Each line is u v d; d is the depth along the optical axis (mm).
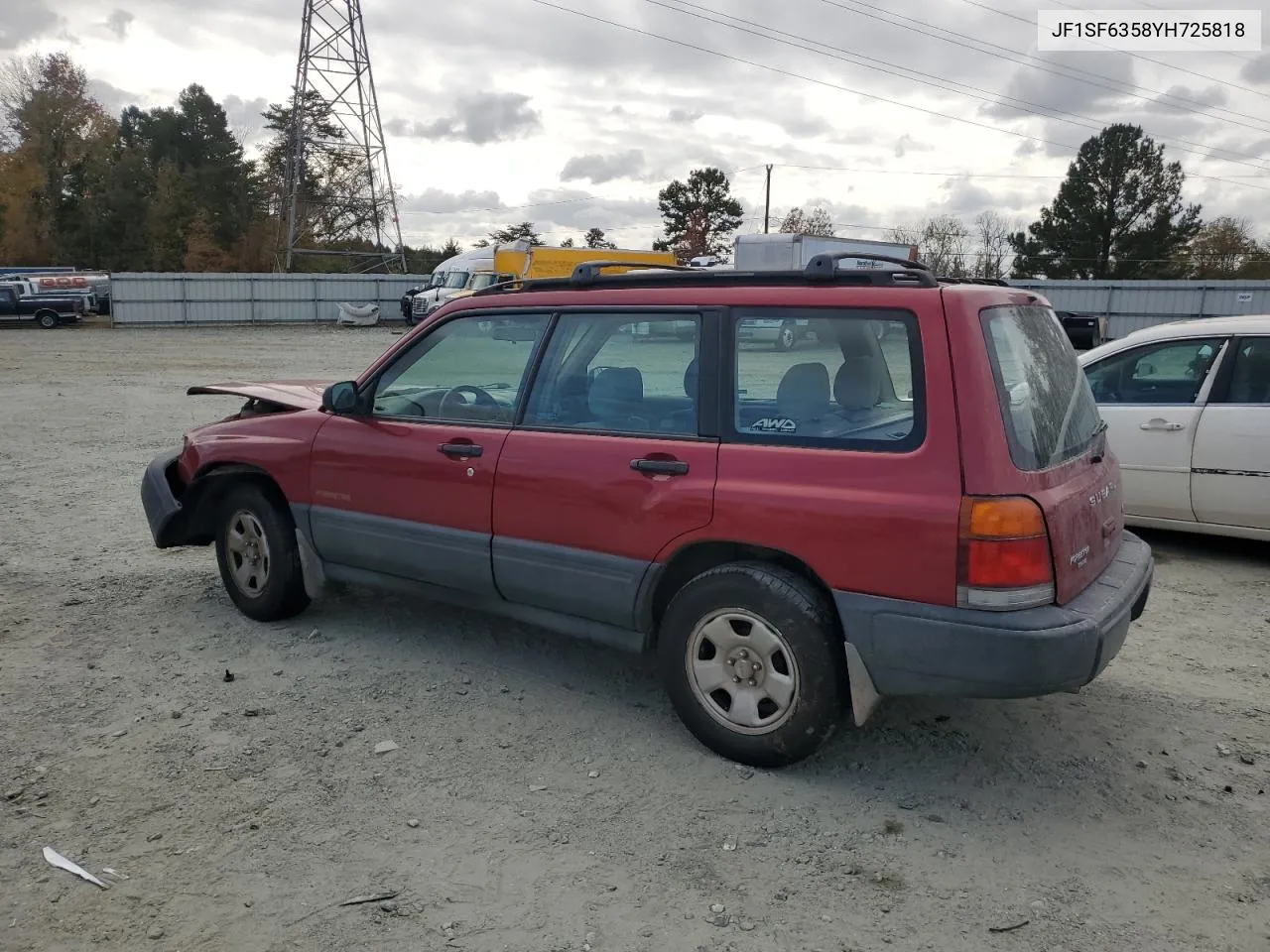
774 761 3635
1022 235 63906
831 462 3424
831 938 2762
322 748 3840
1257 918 2863
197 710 4164
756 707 3635
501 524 4172
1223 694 4461
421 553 4473
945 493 3205
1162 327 6840
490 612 4422
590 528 3914
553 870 3066
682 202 74750
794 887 2998
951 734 4012
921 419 3287
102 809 3377
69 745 3842
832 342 3520
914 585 3252
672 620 3775
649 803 3461
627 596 3877
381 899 2906
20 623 5230
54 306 38594
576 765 3732
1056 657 3133
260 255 80500
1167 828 3348
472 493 4250
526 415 4203
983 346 3303
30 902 2873
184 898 2898
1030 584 3174
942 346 3283
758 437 3605
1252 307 33781
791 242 28109
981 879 3047
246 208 82875
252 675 4543
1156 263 59062
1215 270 70750
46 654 4781
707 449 3672
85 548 6727
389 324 42719
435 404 4531
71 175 78688
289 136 66750
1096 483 3725
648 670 4660
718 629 3676
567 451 3988
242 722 4059
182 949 2682
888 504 3279
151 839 3203
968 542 3156
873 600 3330
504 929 2781
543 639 5059
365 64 59562
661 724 4082
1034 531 3178
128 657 4746
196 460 5238
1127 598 3557
